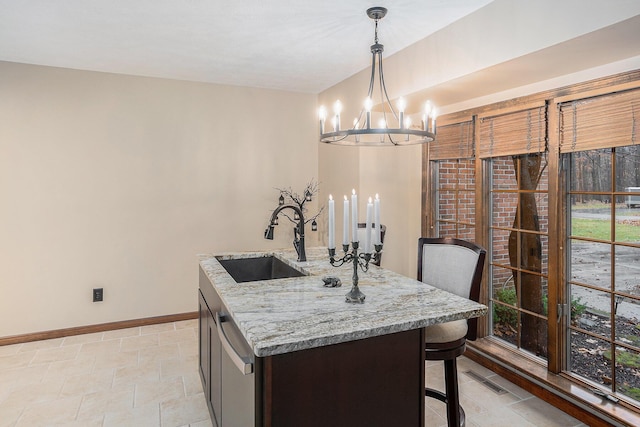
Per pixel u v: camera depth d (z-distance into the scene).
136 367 3.13
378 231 1.81
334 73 3.88
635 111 2.20
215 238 4.33
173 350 3.46
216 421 2.14
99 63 3.56
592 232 2.53
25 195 3.57
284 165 4.62
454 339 2.05
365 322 1.54
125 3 2.42
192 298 4.27
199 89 4.19
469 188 3.46
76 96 3.71
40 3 2.42
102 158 3.83
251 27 2.77
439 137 3.75
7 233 3.53
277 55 3.34
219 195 4.33
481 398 2.71
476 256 2.28
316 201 4.77
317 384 1.46
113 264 3.92
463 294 2.31
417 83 3.03
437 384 2.91
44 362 3.21
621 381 2.38
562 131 2.62
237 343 1.67
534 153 2.88
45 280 3.68
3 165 3.49
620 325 2.38
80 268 3.80
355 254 1.81
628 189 2.31
